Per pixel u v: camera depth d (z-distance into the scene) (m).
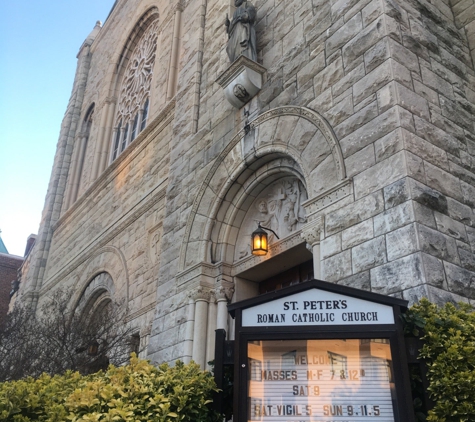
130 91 21.12
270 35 9.85
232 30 10.47
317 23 8.62
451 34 8.35
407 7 7.74
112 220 17.05
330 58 7.98
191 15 14.07
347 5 8.04
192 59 12.98
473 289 5.81
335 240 6.57
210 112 11.27
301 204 8.00
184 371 4.73
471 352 3.85
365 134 6.76
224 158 9.93
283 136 8.38
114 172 18.31
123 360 12.16
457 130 7.16
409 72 6.98
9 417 4.30
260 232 8.45
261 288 9.66
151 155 15.70
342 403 3.68
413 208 5.73
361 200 6.42
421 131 6.54
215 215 9.81
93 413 3.88
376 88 6.89
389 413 3.58
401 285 5.51
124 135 20.42
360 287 5.96
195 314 9.16
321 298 4.04
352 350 3.86
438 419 3.61
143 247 14.21
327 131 7.38
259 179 9.22
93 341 11.94
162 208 13.79
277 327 3.97
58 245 22.09
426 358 3.90
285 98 8.75
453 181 6.53
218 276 9.38
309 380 3.81
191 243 10.03
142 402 4.18
